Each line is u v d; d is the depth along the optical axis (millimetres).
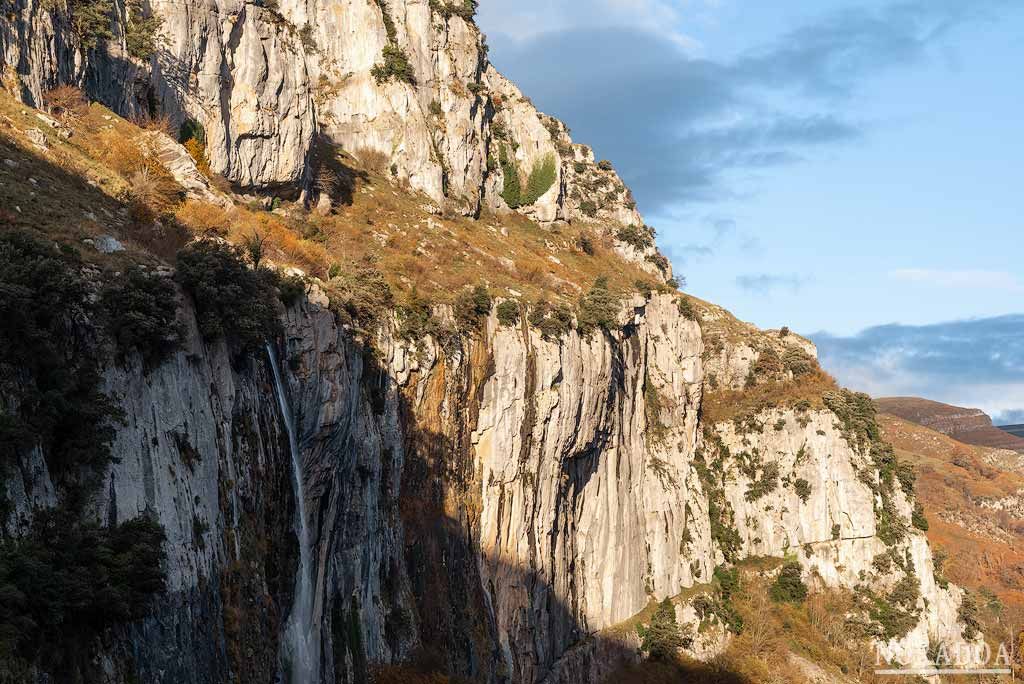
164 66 83562
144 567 39844
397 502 75625
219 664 45750
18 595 33656
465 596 82000
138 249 51125
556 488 97500
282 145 96688
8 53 60281
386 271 90375
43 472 38500
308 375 60031
